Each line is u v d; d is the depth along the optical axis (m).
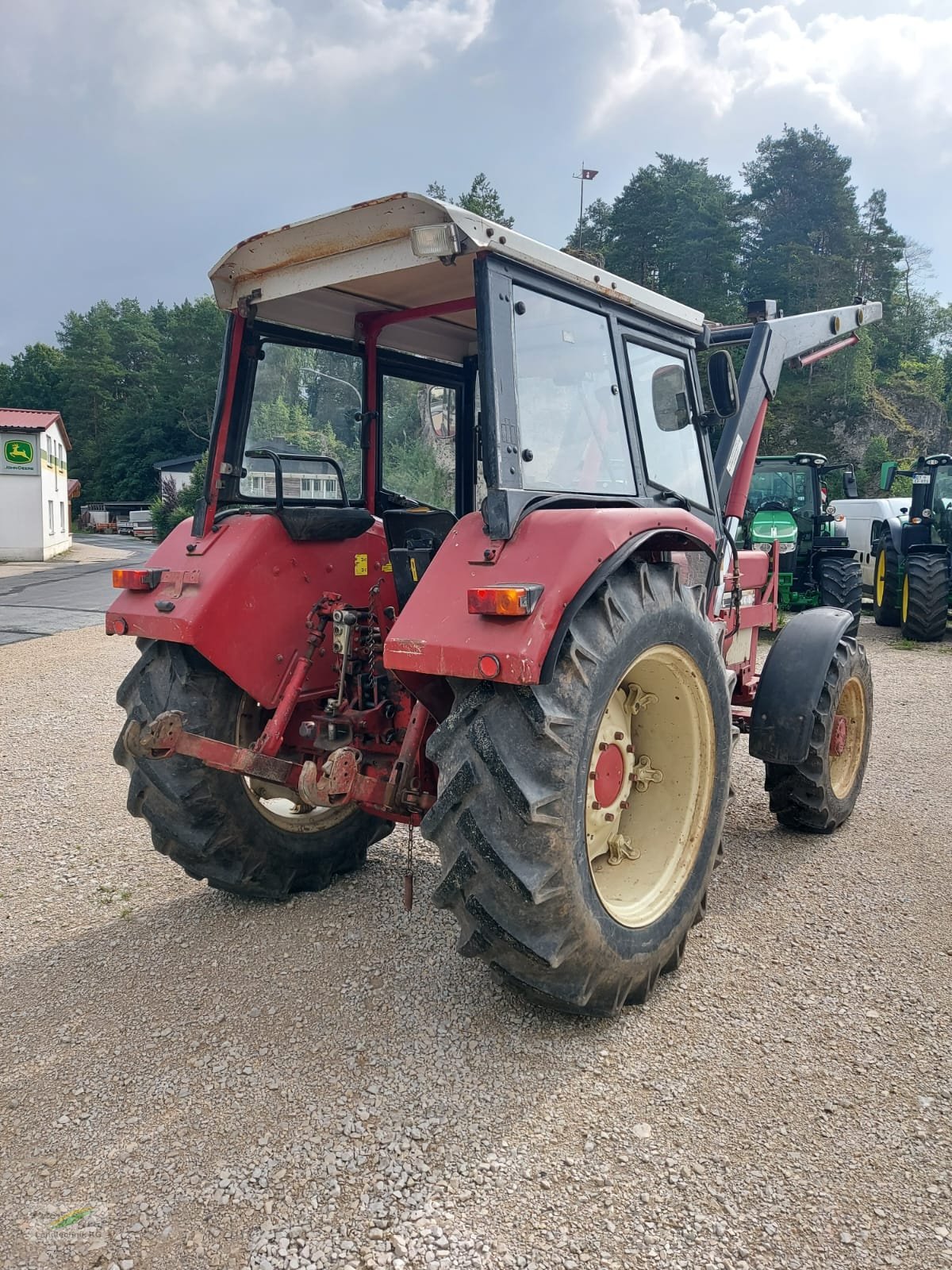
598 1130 2.29
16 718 7.33
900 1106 2.39
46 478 33.50
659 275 52.25
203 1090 2.48
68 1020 2.84
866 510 15.95
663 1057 2.60
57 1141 2.30
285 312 3.40
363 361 3.76
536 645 2.23
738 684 4.97
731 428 4.30
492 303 2.51
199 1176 2.16
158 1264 1.92
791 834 4.42
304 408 3.58
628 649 2.56
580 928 2.44
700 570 3.55
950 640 11.02
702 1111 2.37
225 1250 1.95
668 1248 1.94
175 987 3.02
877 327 72.25
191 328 76.69
